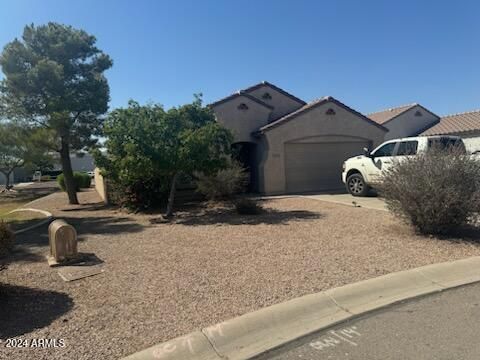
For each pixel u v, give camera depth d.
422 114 27.72
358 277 5.35
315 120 17.48
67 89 16.50
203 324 4.11
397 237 7.50
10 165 24.45
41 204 18.75
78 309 4.62
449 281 5.19
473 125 23.73
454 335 3.66
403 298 4.64
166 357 3.52
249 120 17.98
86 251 7.51
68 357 3.54
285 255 6.58
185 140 10.45
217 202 14.20
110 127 11.05
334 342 3.68
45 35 16.56
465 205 7.07
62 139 16.94
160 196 13.67
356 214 10.34
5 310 4.64
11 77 15.72
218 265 6.16
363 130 18.39
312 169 17.70
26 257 7.23
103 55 17.62
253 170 18.27
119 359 3.48
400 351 3.43
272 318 4.18
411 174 7.43
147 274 5.86
